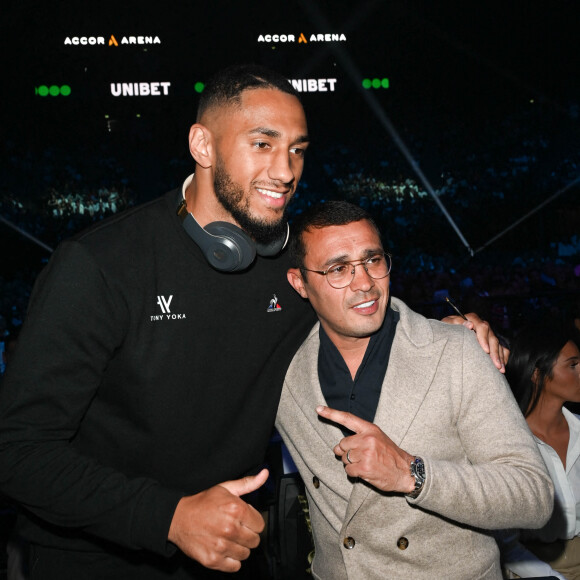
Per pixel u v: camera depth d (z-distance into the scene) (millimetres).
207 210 1311
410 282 8906
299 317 1490
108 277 1229
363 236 1319
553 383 1950
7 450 1141
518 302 5918
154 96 13336
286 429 1465
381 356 1385
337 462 1380
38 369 1156
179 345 1310
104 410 1326
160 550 1080
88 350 1205
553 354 1920
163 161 14523
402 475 1146
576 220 13258
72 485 1114
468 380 1288
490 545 1378
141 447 1329
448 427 1311
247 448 1434
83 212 14227
